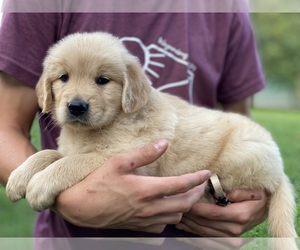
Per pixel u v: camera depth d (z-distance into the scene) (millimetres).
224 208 759
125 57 763
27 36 816
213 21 925
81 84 736
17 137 786
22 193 717
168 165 761
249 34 969
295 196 803
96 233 826
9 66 797
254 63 976
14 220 996
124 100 739
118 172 692
